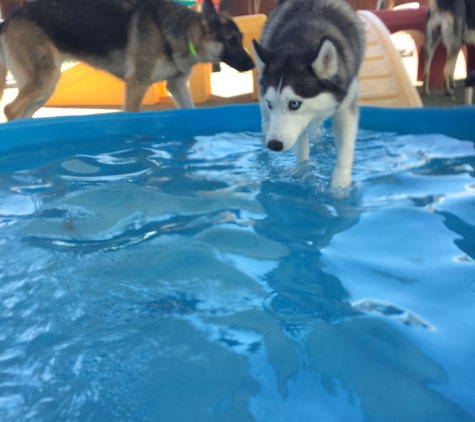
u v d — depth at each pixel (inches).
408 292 23.0
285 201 35.7
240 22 90.1
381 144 50.4
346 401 16.5
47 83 67.2
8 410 16.5
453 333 19.8
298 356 18.9
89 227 31.4
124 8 68.0
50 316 22.0
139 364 18.7
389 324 20.6
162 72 69.7
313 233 30.0
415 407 16.1
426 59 91.7
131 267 26.3
